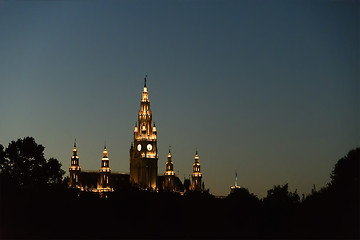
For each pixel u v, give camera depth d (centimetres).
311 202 15488
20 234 14875
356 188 13612
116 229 16275
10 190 15912
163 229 16462
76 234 15575
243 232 16100
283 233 14925
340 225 13050
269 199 18725
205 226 16825
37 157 18375
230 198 18712
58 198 16612
